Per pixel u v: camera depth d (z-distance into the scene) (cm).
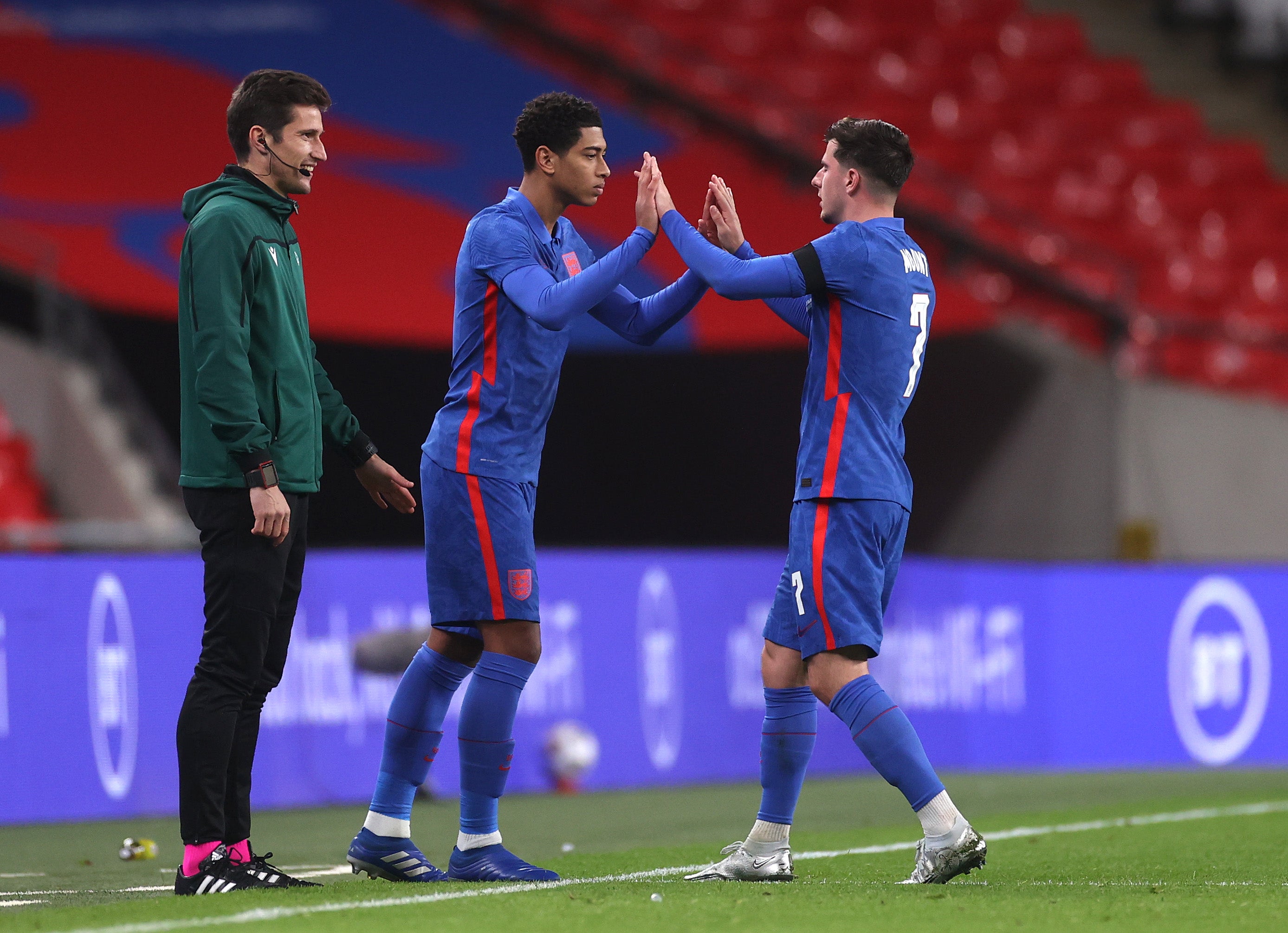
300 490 1362
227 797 1358
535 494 1424
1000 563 3262
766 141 5009
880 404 1365
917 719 3073
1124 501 4081
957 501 4319
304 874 1573
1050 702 3256
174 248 4719
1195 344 4572
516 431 1396
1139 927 1084
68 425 4066
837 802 2478
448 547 1388
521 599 1384
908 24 6022
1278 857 1664
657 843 1919
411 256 4806
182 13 6159
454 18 6028
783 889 1295
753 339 4553
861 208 1405
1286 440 4066
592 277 1348
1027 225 4712
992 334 4250
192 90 5694
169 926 1085
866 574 1341
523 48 5838
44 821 2262
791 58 5706
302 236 4859
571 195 1434
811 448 1367
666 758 2856
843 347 1364
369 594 2605
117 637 2369
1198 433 4084
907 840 1886
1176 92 6119
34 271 4353
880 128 1401
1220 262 5019
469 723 1395
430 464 1403
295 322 1372
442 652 1430
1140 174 5359
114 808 2339
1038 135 5469
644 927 1075
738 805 2441
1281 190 5422
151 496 4069
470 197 5153
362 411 4809
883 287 1362
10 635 2277
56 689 2305
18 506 3706
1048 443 4138
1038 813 2248
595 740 2775
